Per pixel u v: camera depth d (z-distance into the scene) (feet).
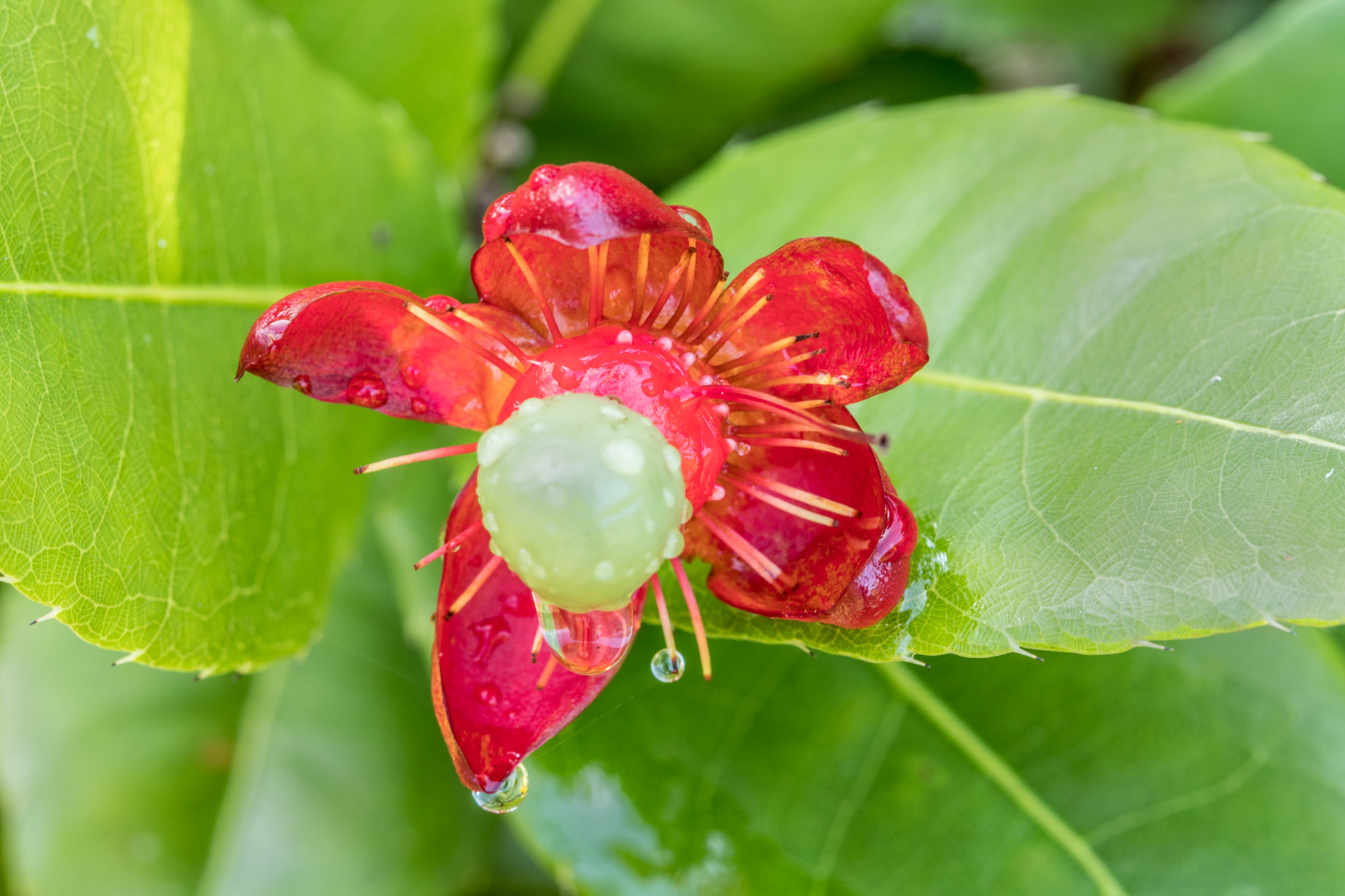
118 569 0.48
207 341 0.51
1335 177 0.56
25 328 0.48
